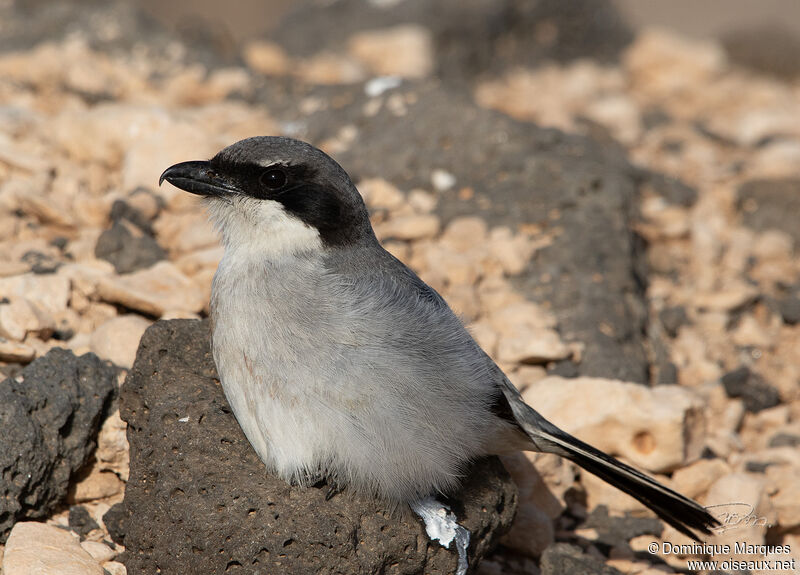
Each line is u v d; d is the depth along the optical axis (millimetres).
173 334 7613
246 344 6793
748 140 19938
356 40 21453
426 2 22500
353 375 6645
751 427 10898
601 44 24156
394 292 7152
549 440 7727
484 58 22469
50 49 15891
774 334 12703
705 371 11539
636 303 11773
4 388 7363
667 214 13945
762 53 25422
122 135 12648
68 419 7531
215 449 6926
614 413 9039
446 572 7066
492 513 7492
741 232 14797
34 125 13250
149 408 7215
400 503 6984
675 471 9211
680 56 24109
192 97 15695
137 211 11008
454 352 7215
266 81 16016
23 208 10836
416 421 6832
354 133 14023
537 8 23328
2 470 7027
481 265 11570
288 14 22625
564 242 11930
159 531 6695
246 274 7074
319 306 6773
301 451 6711
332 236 7371
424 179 13047
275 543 6539
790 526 9133
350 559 6668
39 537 6828
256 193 7324
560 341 10383
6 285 9312
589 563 7863
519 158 13023
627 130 19266
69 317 9305
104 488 7785
